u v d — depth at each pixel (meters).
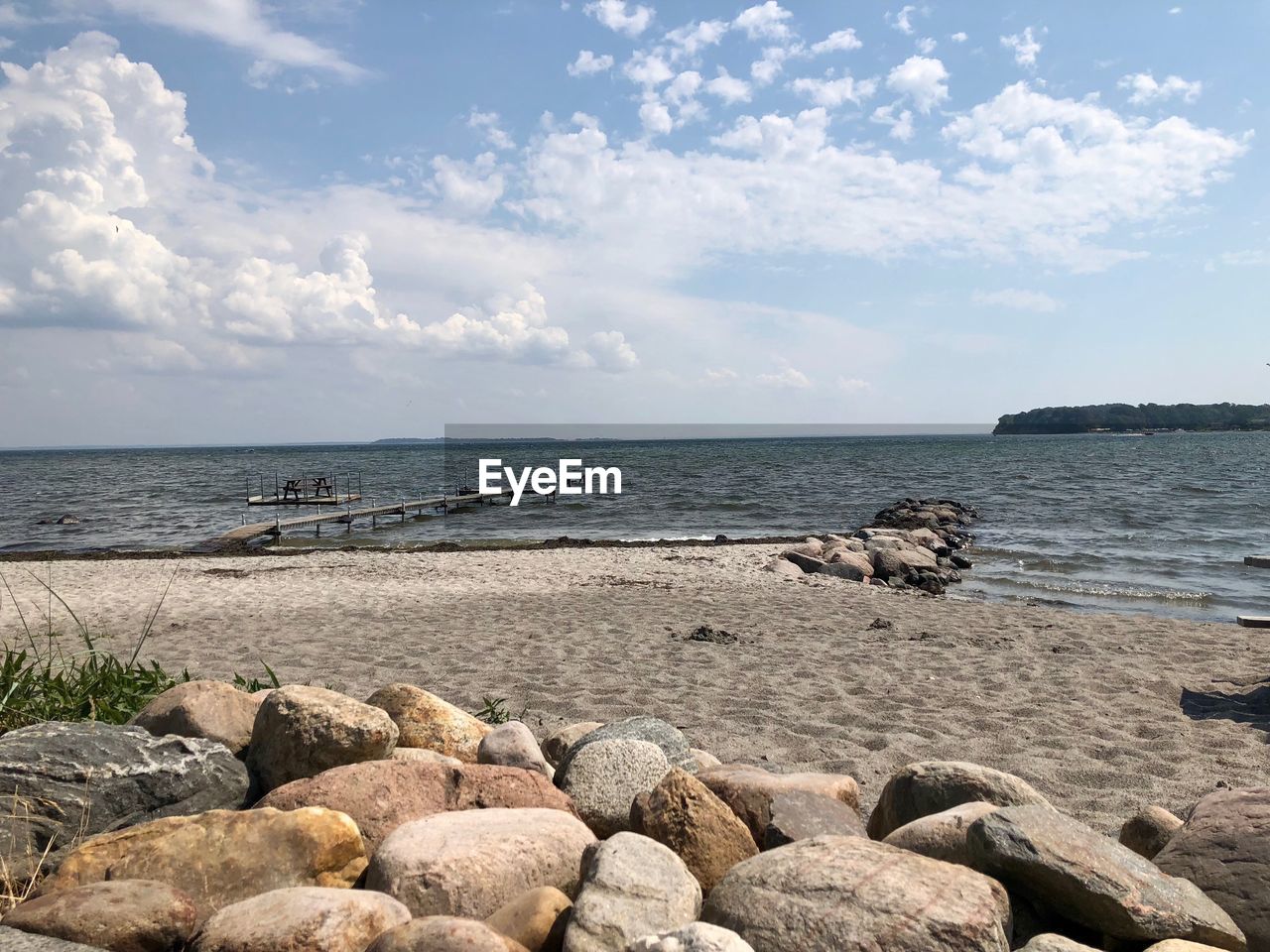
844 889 2.40
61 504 38.09
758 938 2.32
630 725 4.29
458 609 11.56
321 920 2.31
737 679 7.94
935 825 2.99
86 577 14.88
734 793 3.51
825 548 17.92
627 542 20.47
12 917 2.42
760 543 20.14
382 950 2.19
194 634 9.95
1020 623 10.91
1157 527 24.38
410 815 3.23
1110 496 34.47
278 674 8.02
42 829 3.12
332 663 8.44
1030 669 8.45
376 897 2.47
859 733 6.47
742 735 6.38
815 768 5.74
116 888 2.52
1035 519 26.80
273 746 3.71
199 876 2.76
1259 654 9.22
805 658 8.80
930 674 8.21
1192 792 5.34
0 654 6.66
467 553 18.16
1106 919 2.55
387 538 23.92
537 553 18.03
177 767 3.43
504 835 2.84
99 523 29.56
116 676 5.21
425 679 7.85
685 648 9.23
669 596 12.70
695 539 21.19
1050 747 6.22
